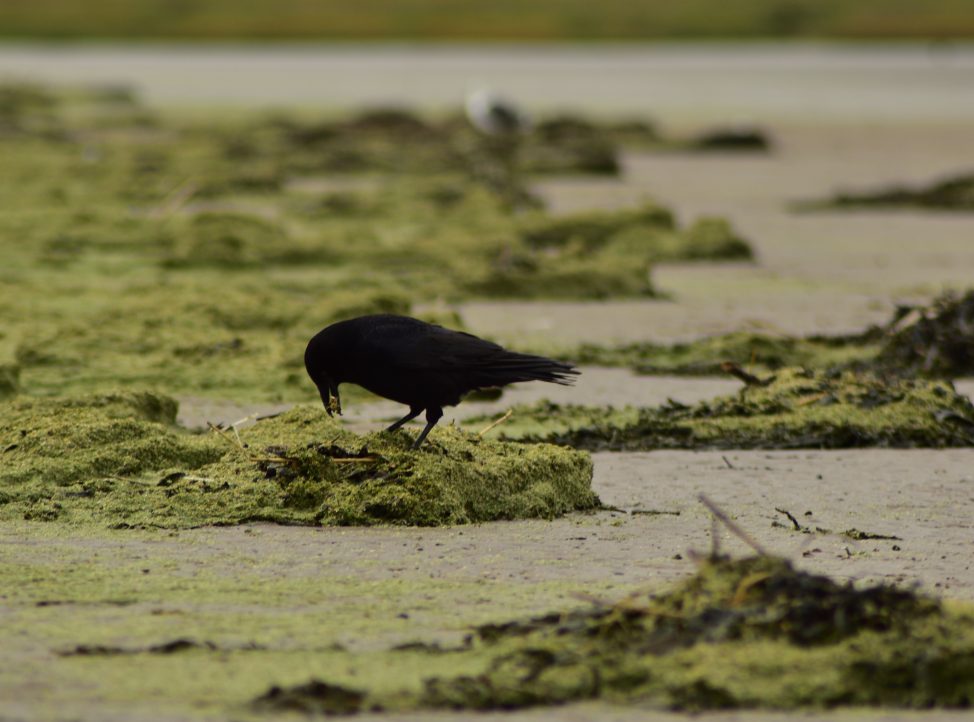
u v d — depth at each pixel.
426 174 44.69
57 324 18.58
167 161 43.88
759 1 153.88
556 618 7.90
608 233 29.27
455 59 112.44
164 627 8.02
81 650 7.53
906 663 7.05
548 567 9.49
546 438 13.70
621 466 12.90
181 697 6.86
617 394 16.19
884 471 12.79
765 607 7.52
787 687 6.95
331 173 45.16
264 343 17.45
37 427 12.05
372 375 10.78
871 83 90.81
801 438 13.88
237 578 9.13
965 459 13.35
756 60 113.88
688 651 7.27
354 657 7.47
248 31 137.50
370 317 10.92
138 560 9.52
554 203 38.78
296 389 15.74
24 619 8.15
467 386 10.84
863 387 15.03
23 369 16.34
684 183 44.97
